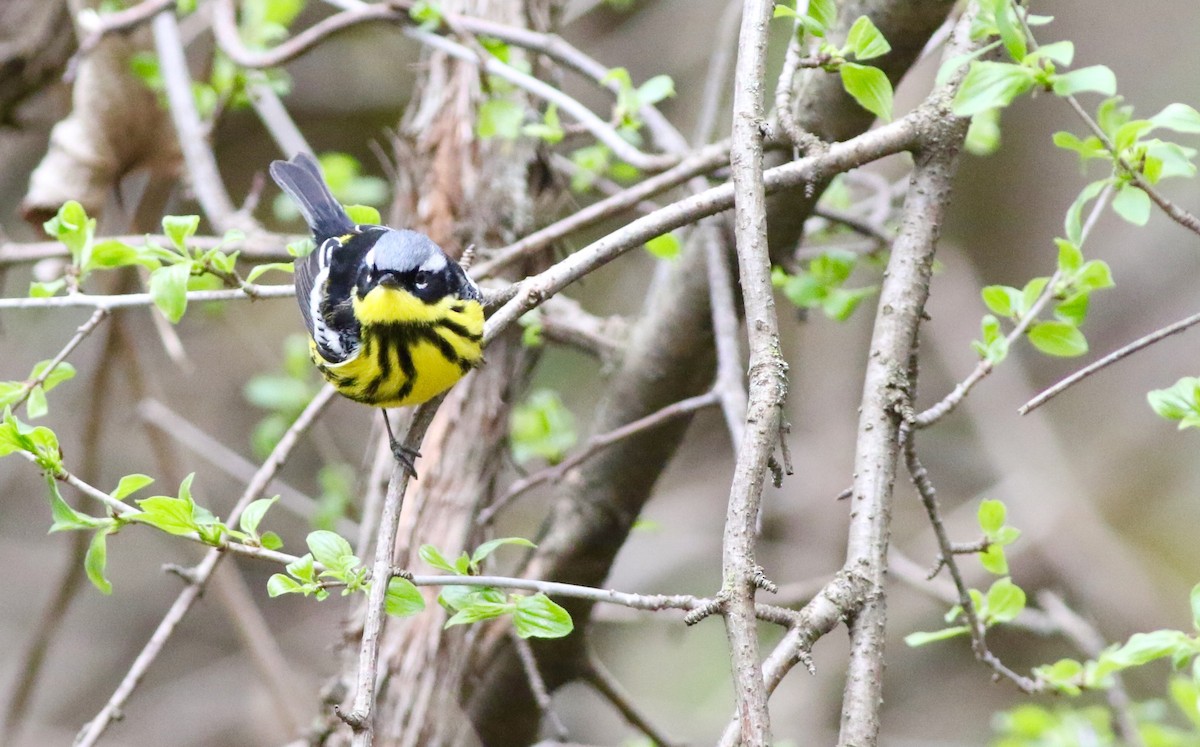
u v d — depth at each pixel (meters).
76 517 6.07
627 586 18.56
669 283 9.99
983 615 6.97
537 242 8.55
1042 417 18.92
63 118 14.16
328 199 9.58
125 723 20.23
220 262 7.05
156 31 11.17
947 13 7.80
